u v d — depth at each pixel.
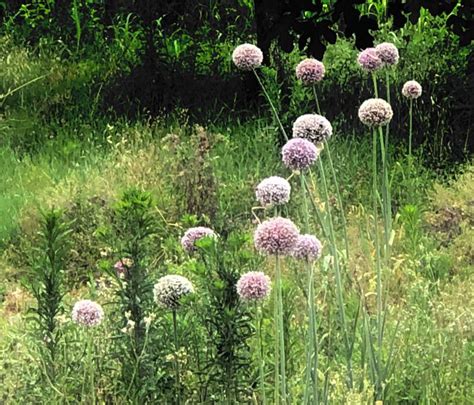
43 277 6.14
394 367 6.30
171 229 9.52
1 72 16.19
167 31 17.27
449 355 6.67
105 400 6.09
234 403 5.82
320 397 6.03
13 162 12.02
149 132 12.67
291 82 14.13
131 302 6.03
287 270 8.29
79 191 10.12
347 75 14.58
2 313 8.24
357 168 11.00
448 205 10.25
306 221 5.57
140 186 10.18
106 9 18.22
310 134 5.75
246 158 11.79
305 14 15.91
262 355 6.06
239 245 5.92
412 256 8.10
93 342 6.46
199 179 10.00
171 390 5.99
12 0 19.77
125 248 6.37
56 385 6.02
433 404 6.27
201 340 6.29
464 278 8.58
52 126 13.46
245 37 17.55
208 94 14.60
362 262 8.48
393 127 12.51
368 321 6.35
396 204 10.34
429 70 14.43
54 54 16.97
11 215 10.05
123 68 16.02
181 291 5.78
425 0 12.66
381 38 16.56
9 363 6.39
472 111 12.42
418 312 7.12
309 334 5.50
